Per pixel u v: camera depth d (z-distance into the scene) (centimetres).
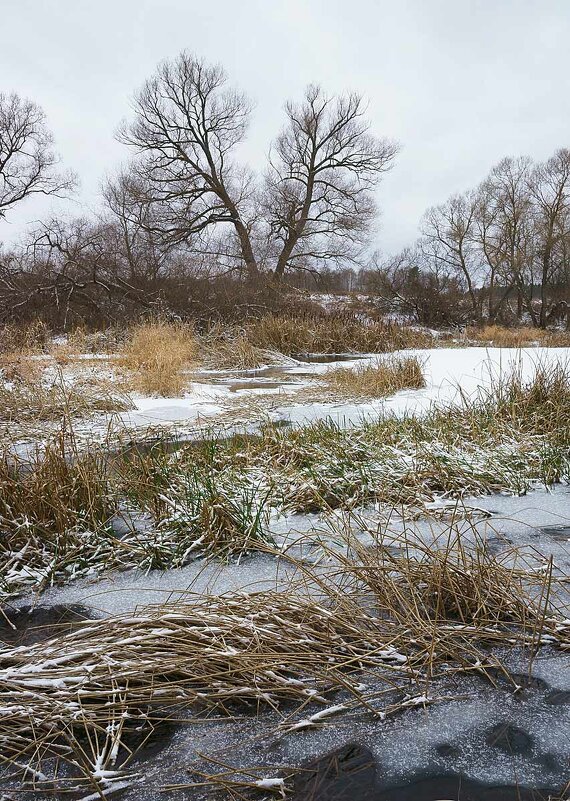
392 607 252
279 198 3338
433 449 483
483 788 163
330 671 209
